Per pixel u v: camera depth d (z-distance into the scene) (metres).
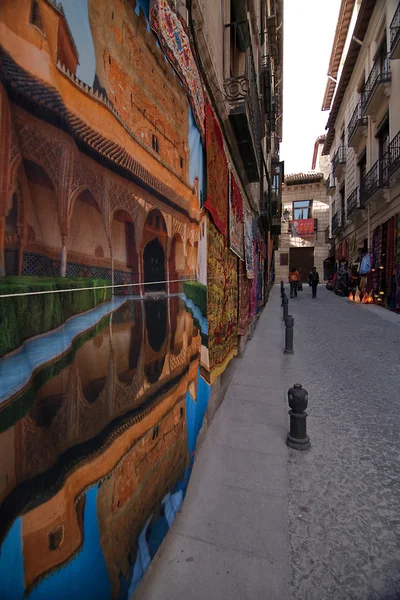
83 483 1.06
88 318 1.10
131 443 1.40
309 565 1.78
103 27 1.17
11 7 0.77
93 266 1.13
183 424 2.14
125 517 1.34
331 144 25.97
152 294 1.65
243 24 4.45
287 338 6.21
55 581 0.92
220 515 2.15
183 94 2.13
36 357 0.86
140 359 1.50
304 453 2.86
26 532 0.82
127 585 1.33
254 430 3.26
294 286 18.81
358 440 3.06
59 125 0.92
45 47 0.86
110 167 1.23
